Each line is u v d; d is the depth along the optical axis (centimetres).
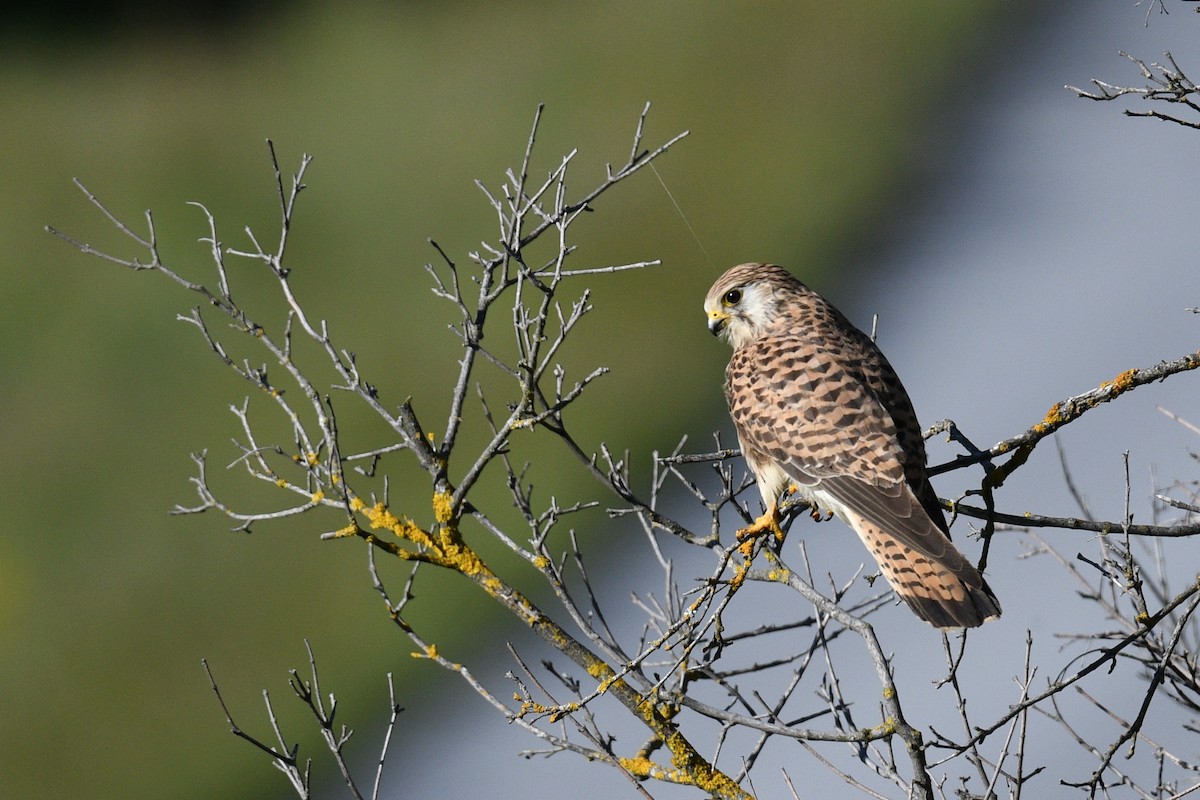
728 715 532
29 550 1336
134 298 1669
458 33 2241
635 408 1430
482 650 1176
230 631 1238
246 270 1741
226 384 1501
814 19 2275
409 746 1109
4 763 1146
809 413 639
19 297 1669
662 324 1570
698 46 2159
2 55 2252
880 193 1970
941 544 584
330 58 2191
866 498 613
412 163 1955
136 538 1331
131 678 1211
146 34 2325
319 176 1945
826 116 2081
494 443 542
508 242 520
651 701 542
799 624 593
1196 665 585
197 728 1161
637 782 529
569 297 1578
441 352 1517
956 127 2125
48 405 1502
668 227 1808
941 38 2331
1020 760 527
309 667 1184
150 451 1443
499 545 1252
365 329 1576
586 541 1249
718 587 555
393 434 1401
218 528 1324
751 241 1831
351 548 1259
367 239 1798
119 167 1978
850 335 686
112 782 1139
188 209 1891
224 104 2167
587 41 2241
